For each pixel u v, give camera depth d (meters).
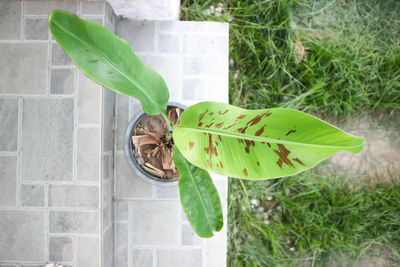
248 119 1.00
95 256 1.51
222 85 1.68
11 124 1.49
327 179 1.90
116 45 1.08
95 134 1.50
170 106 1.48
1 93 1.48
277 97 1.85
